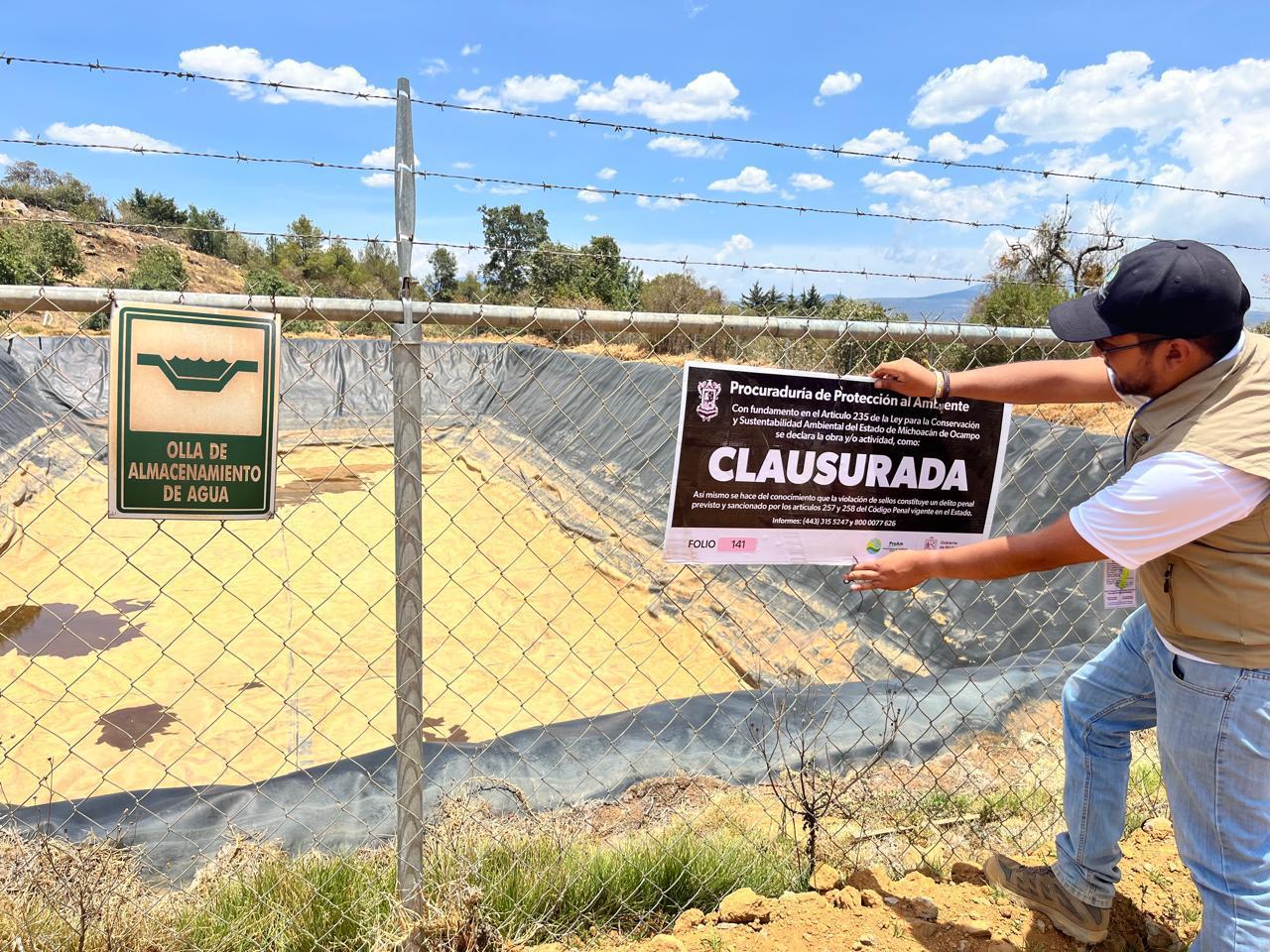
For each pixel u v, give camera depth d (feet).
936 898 9.17
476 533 40.65
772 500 8.70
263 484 6.86
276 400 6.84
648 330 8.29
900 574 7.19
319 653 25.77
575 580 34.14
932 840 11.50
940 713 15.53
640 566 33.45
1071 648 19.12
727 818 12.60
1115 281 6.12
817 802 10.27
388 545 37.73
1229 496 5.70
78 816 13.39
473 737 20.81
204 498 6.70
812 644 24.80
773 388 8.42
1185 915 8.89
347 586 32.24
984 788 13.97
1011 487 25.35
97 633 26.48
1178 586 6.35
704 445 8.37
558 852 9.90
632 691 23.82
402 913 7.85
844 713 16.74
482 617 29.68
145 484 6.50
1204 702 6.33
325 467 51.01
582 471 46.75
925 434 9.04
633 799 13.89
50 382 50.11
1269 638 6.03
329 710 22.00
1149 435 6.43
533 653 26.55
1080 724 8.18
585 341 59.16
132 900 8.53
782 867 9.99
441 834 9.75
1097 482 23.61
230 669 24.23
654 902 9.53
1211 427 5.83
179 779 18.29
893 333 9.25
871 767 11.51
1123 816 8.17
